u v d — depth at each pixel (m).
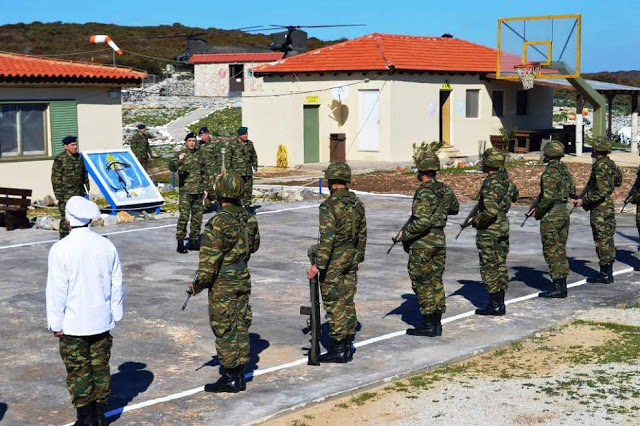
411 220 9.45
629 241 15.88
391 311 10.83
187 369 8.48
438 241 9.38
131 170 20.12
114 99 24.08
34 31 101.69
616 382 7.86
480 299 11.43
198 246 15.27
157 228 17.69
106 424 6.90
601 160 12.14
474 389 7.76
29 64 22.95
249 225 7.73
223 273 7.57
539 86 38.22
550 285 12.29
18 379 8.23
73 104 23.25
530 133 35.38
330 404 7.48
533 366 8.45
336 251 8.43
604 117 33.75
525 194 22.88
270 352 9.02
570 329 9.86
